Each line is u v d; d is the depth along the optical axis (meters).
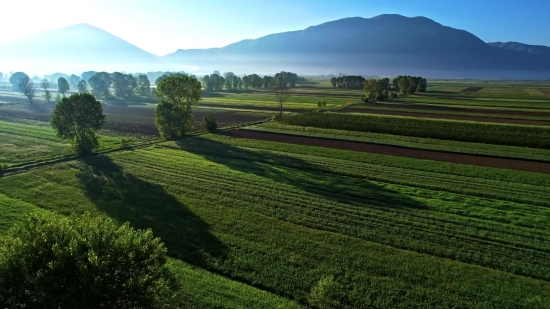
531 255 22.77
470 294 18.97
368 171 41.66
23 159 47.50
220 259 22.38
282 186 35.94
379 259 22.36
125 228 15.53
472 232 25.78
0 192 34.28
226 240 24.72
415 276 20.58
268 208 30.33
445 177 39.41
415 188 35.84
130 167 42.91
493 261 22.17
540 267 21.47
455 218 28.27
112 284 13.32
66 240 13.74
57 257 12.73
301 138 62.28
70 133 48.53
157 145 55.75
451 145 55.94
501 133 62.53
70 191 34.41
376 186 36.31
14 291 12.76
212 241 24.59
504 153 50.38
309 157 48.59
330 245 24.14
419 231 26.06
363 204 31.25
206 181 37.47
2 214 28.72
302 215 28.86
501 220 27.88
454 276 20.61
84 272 12.55
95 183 36.81
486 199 32.62
